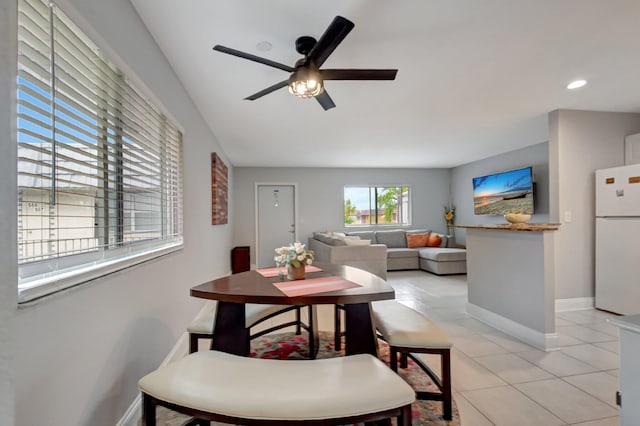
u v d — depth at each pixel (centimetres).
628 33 201
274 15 177
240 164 663
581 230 356
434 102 319
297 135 436
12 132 75
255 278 196
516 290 278
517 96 308
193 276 296
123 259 152
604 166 359
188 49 211
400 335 165
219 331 175
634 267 318
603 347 256
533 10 176
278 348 257
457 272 582
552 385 199
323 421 98
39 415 94
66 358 108
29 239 99
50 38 104
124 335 153
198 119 325
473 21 186
